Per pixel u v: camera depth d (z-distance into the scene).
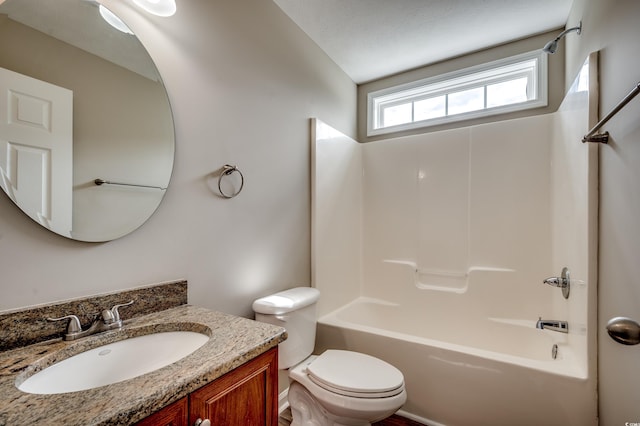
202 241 1.36
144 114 1.13
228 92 1.49
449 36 2.19
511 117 2.32
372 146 2.78
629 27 1.01
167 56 1.22
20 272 0.84
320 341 2.01
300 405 1.49
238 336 0.92
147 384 0.65
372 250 2.74
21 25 0.85
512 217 2.21
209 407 0.75
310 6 1.86
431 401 1.61
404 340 1.70
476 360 1.50
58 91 0.92
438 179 2.48
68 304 0.91
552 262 2.08
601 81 1.27
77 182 0.95
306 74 2.12
